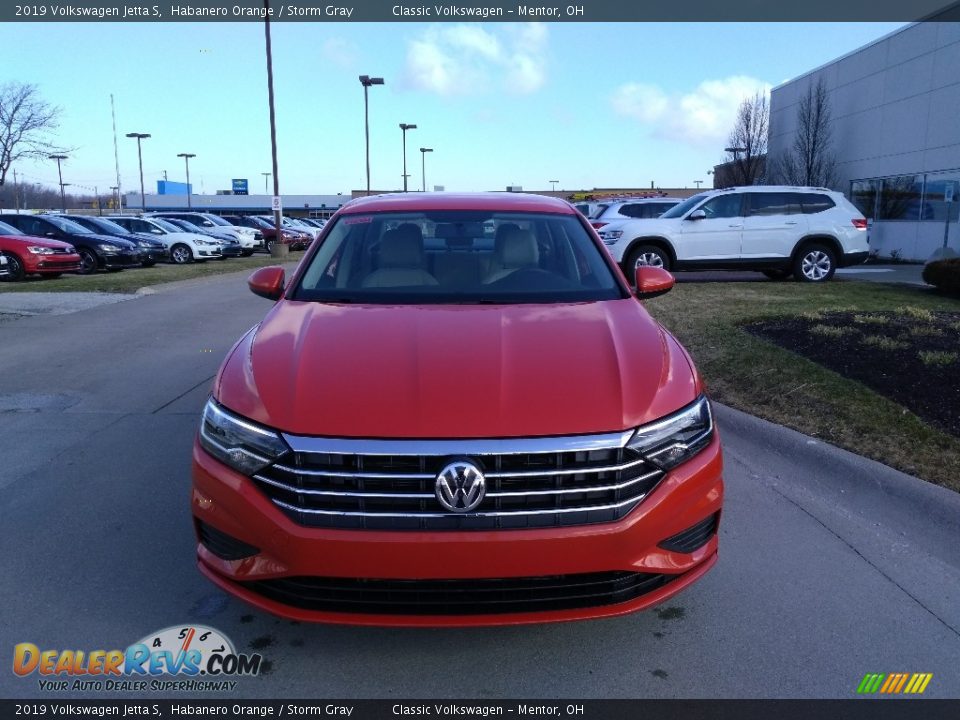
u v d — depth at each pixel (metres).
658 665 2.83
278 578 2.56
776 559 3.64
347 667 2.81
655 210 18.58
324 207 93.50
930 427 4.88
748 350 7.03
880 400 5.39
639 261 13.89
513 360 2.85
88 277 17.12
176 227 28.06
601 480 2.53
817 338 7.21
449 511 2.45
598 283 3.87
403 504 2.47
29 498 4.30
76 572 3.46
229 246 29.66
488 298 3.65
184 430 5.57
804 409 5.46
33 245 15.98
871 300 10.50
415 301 3.61
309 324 3.24
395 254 4.03
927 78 21.84
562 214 4.44
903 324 7.67
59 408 6.12
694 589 3.37
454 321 3.23
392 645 2.94
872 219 24.77
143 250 20.70
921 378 5.71
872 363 6.21
